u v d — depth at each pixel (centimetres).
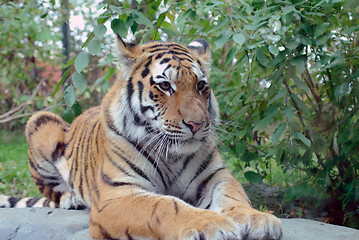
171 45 360
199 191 359
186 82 326
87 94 900
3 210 418
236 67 469
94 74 1009
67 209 436
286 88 398
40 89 1212
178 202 287
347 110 413
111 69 543
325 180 425
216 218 263
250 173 485
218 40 354
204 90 346
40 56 966
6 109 1255
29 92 1199
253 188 557
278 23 365
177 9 469
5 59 1048
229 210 289
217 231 254
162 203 286
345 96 407
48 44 952
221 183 342
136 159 340
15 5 702
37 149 480
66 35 912
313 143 405
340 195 447
